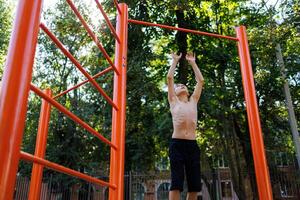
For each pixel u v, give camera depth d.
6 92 1.58
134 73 13.16
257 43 14.31
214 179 17.52
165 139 12.83
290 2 14.68
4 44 22.14
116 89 3.73
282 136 17.98
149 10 14.91
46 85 21.98
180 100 4.29
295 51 16.02
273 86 15.55
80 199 17.62
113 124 3.54
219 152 18.83
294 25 14.47
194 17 15.48
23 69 1.66
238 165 15.73
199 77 4.48
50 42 21.88
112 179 3.26
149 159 15.80
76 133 18.66
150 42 15.40
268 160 17.80
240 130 17.48
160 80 15.83
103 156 18.14
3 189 1.44
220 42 16.08
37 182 4.91
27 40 1.72
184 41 14.97
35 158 2.00
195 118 4.16
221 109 14.45
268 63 15.09
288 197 18.09
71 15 15.37
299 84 16.97
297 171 18.73
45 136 5.37
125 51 3.97
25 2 1.78
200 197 22.53
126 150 15.41
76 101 20.61
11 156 1.50
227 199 22.69
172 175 3.81
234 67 15.46
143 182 16.89
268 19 15.11
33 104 19.92
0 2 23.03
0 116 1.53
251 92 3.99
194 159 3.96
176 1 13.24
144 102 13.80
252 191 16.42
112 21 13.44
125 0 13.69
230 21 16.70
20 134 1.57
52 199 17.38
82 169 18.48
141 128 14.41
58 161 17.81
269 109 16.91
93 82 3.05
